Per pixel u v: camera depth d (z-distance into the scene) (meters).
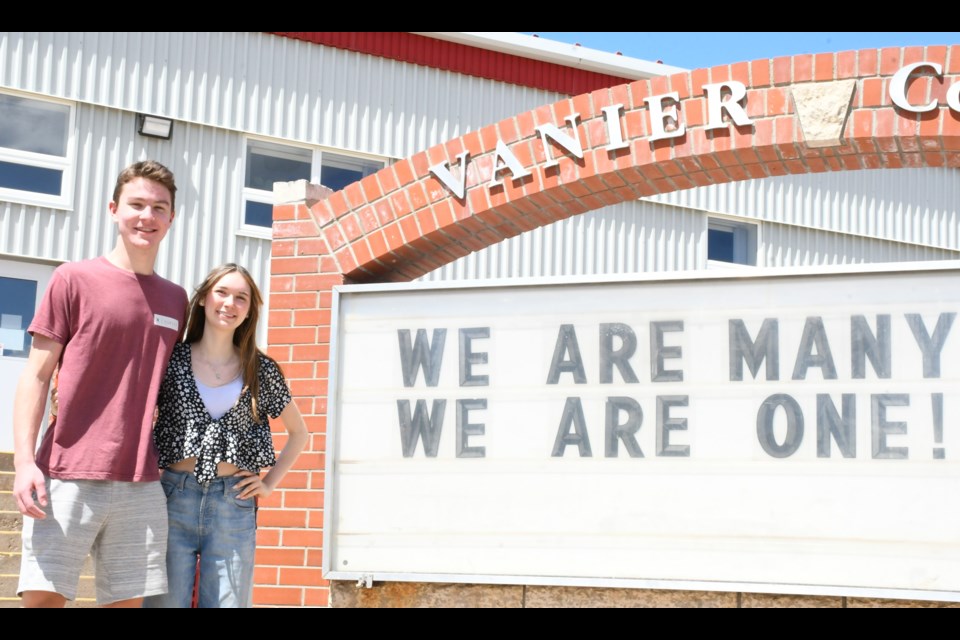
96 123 13.35
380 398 5.88
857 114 5.64
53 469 3.88
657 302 5.58
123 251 4.12
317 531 6.16
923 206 18.91
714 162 5.94
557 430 5.61
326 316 6.42
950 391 5.16
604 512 5.47
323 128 14.46
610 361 5.59
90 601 6.65
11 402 12.59
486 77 15.48
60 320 3.94
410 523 5.72
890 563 5.10
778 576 5.21
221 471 4.28
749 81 5.84
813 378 5.33
